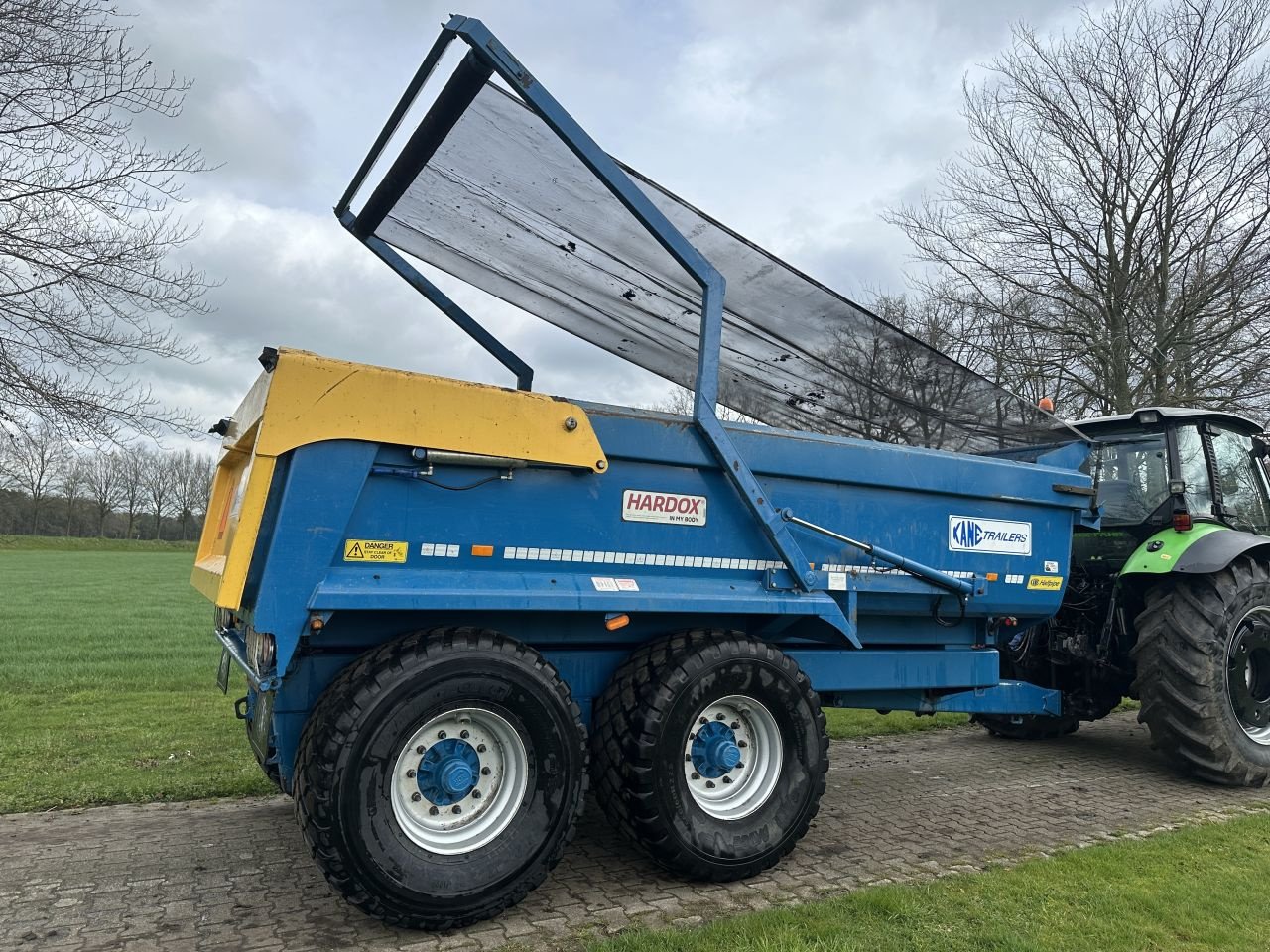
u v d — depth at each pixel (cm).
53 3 783
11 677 913
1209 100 1259
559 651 370
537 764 326
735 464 382
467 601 316
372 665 302
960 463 469
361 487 308
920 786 529
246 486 296
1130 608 590
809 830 437
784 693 376
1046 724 663
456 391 325
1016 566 491
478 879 307
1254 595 541
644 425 368
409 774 310
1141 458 598
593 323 512
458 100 358
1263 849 409
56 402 834
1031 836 430
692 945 294
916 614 467
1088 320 1362
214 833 410
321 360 304
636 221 406
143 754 557
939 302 1523
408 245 467
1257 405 1332
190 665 1034
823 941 297
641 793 340
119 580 3073
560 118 345
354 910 325
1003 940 299
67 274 813
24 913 318
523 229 438
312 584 296
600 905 336
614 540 361
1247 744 527
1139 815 470
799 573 395
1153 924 318
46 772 509
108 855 380
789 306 451
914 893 341
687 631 375
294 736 321
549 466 346
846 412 532
